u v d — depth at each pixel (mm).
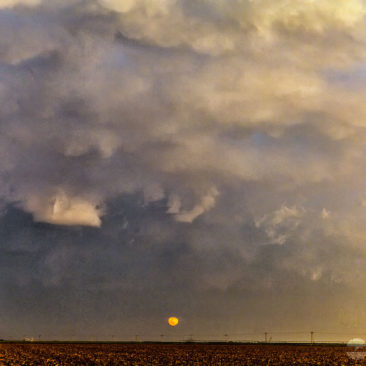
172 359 68250
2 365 56125
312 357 73688
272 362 63875
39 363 59781
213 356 75250
